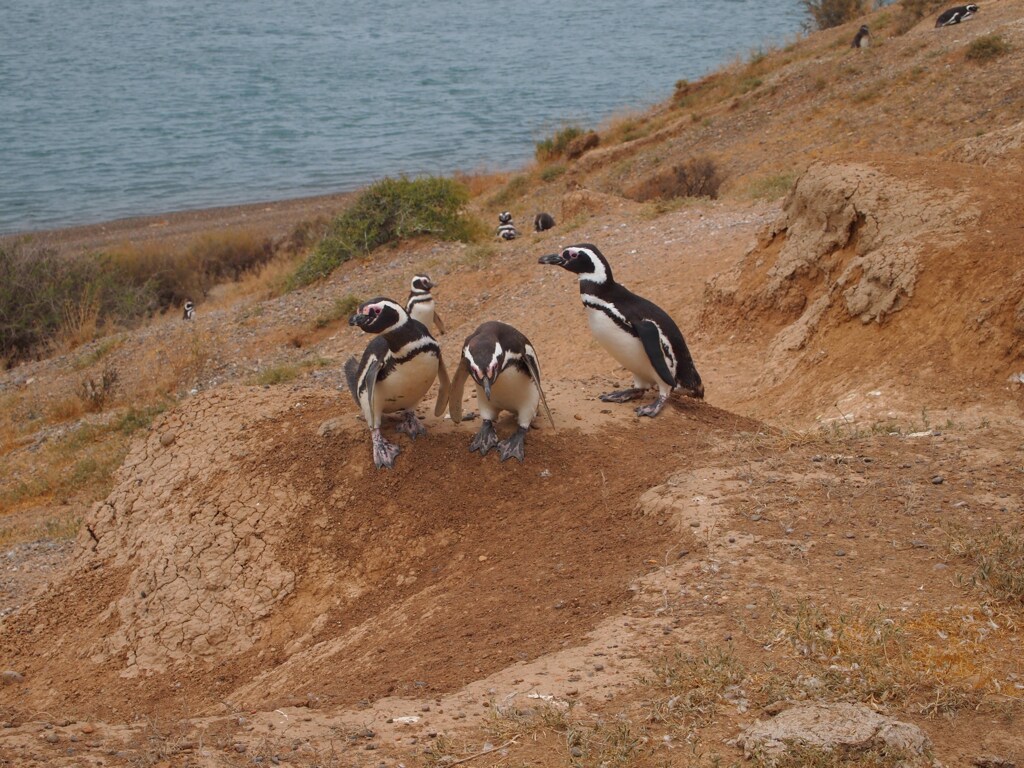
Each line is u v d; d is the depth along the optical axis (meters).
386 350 6.82
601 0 114.75
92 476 13.96
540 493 6.85
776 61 33.66
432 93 62.31
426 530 6.80
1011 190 10.39
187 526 7.32
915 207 10.59
